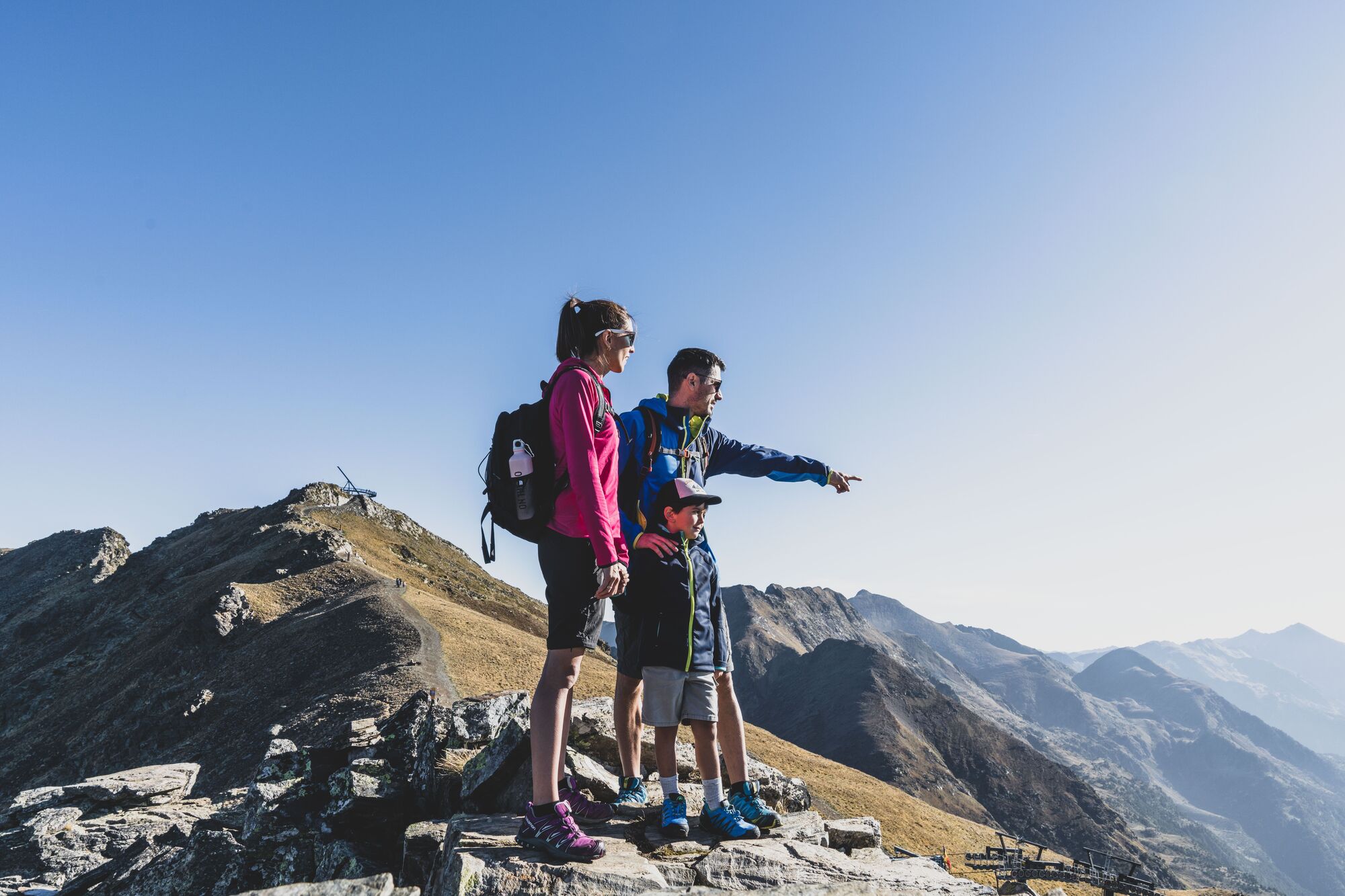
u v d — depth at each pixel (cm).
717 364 422
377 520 15038
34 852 1398
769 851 352
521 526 360
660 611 383
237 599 8906
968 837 7050
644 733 556
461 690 5953
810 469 490
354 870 596
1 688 11238
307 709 5900
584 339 380
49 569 18150
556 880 300
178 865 702
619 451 405
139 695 8050
